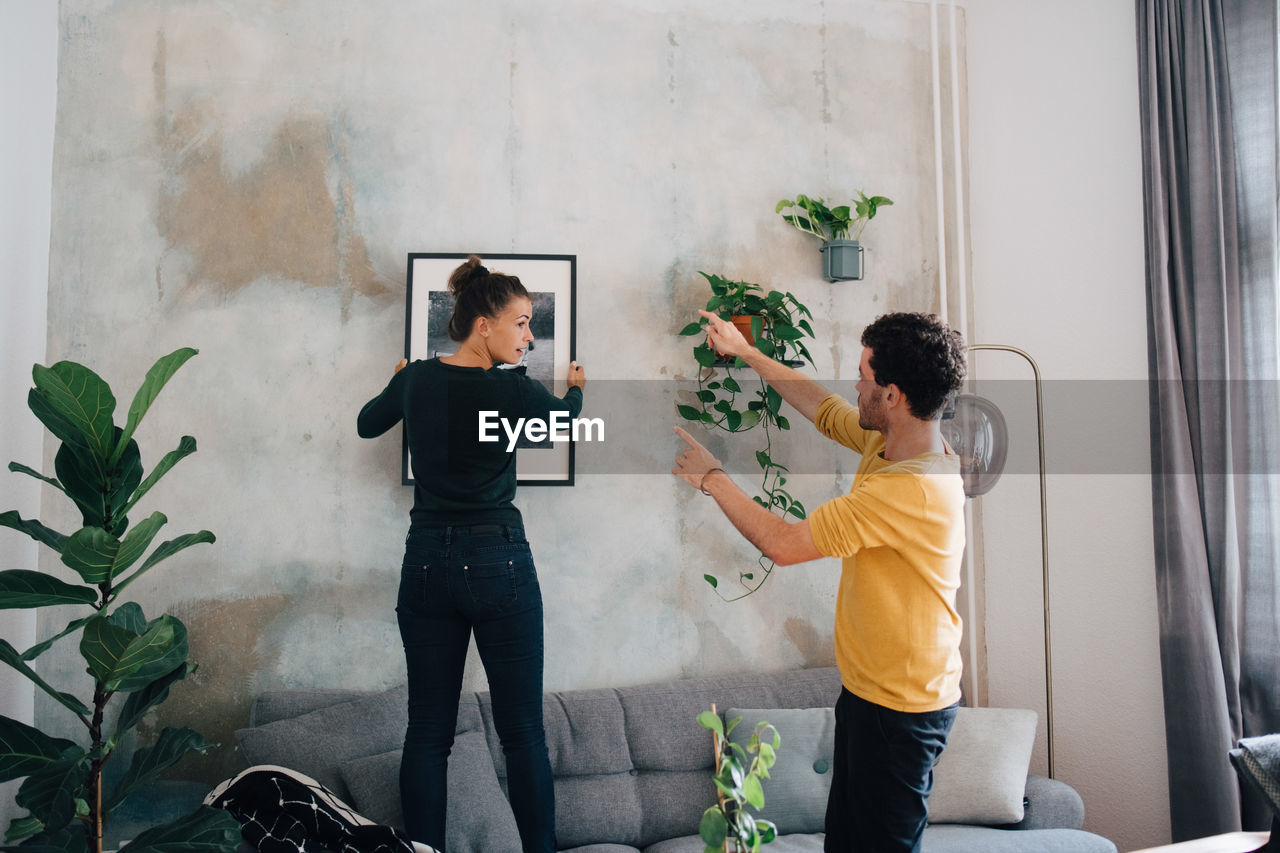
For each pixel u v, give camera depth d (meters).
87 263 2.62
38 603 1.72
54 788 1.65
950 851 2.13
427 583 2.09
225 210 2.68
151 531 1.75
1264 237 2.32
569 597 2.76
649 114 2.90
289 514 2.65
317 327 2.70
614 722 2.55
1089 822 2.78
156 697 1.84
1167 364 2.47
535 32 2.85
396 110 2.76
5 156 2.36
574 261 2.77
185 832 1.71
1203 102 2.45
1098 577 2.78
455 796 2.24
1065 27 2.93
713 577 2.78
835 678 2.79
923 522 1.69
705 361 2.63
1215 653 2.33
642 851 2.36
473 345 2.26
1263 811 2.26
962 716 2.52
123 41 2.67
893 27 3.11
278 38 2.73
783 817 2.41
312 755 2.25
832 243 2.89
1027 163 3.04
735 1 2.99
